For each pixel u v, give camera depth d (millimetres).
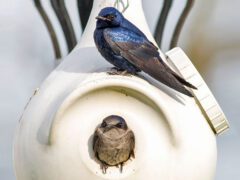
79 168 9242
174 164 9336
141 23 10234
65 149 9289
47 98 9727
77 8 11164
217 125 10062
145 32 10219
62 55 11453
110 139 9086
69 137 9281
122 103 9320
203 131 9828
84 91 9211
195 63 15812
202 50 15844
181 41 15789
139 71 9828
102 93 9297
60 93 9625
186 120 9617
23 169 9812
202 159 9633
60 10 10922
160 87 9672
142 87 9227
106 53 9742
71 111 9289
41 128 9523
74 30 11008
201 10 15914
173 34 11109
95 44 9852
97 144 9195
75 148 9266
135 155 9219
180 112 9609
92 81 9273
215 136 10172
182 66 10180
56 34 11305
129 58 9664
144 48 9750
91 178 9219
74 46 10992
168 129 9305
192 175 9508
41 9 11188
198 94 10062
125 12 10172
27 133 9734
